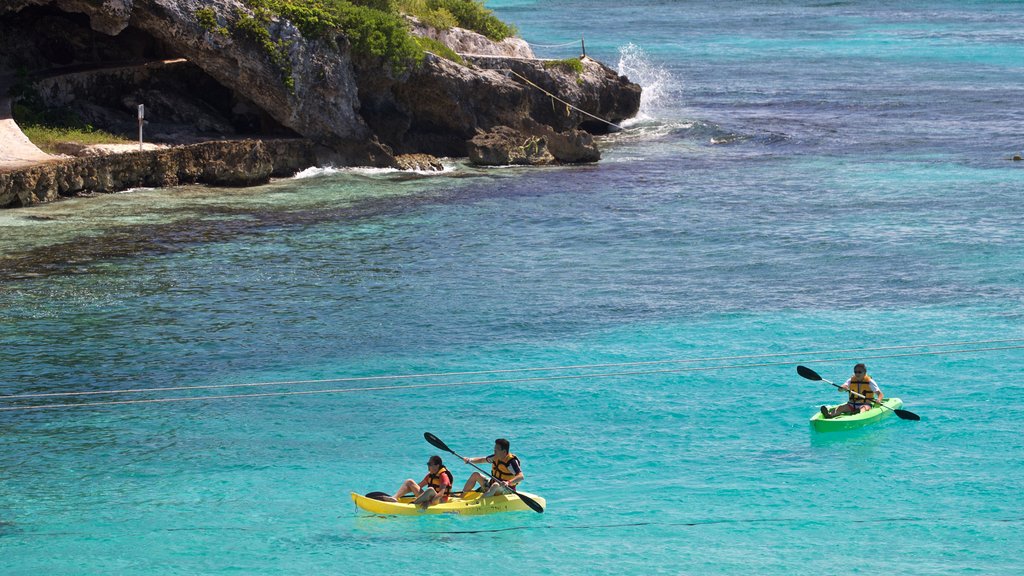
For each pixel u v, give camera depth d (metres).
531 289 50.84
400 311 47.56
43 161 64.31
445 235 60.62
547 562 26.83
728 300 49.06
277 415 36.88
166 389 35.00
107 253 54.66
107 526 28.86
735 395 38.72
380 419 36.72
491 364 41.47
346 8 78.81
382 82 81.00
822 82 133.00
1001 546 27.53
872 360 41.62
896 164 81.00
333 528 28.83
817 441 34.88
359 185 73.06
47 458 33.25
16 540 27.97
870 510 29.84
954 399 38.16
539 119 91.44
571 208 67.38
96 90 75.50
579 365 41.19
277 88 74.56
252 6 74.50
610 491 31.30
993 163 80.50
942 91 122.75
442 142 86.00
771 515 29.56
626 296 49.78
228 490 31.28
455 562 26.86
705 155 86.38
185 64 79.81
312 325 45.62
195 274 52.06
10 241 55.75
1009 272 52.38
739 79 136.38
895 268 53.56
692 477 32.19
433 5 102.00
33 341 42.81
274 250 56.62
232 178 71.00
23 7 75.06
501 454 30.00
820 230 61.38
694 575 26.12
